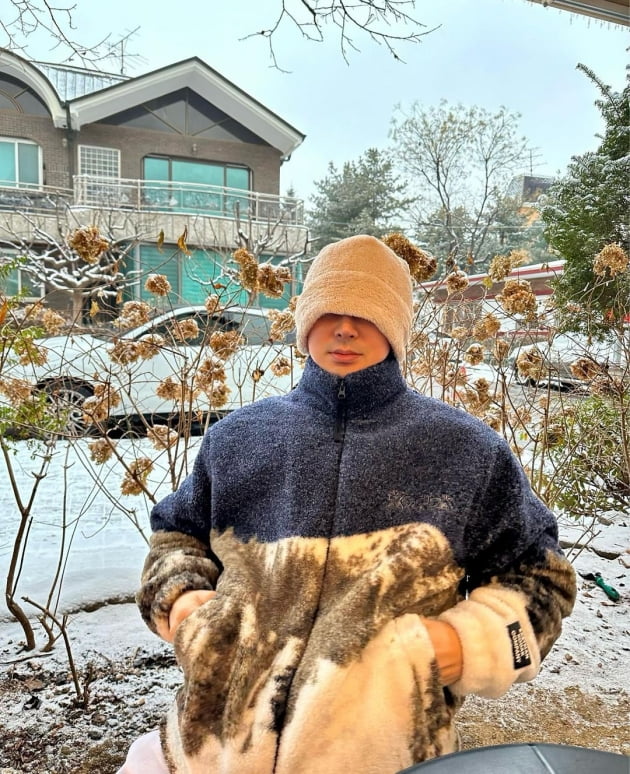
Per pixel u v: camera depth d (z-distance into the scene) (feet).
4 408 6.91
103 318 9.64
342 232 34.63
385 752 2.81
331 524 3.22
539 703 6.42
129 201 18.84
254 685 3.03
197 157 21.25
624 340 9.75
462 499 3.19
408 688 2.83
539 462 11.91
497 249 27.84
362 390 3.48
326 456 3.38
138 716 5.83
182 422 8.33
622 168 12.44
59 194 17.67
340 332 3.47
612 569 9.80
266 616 3.17
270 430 3.66
